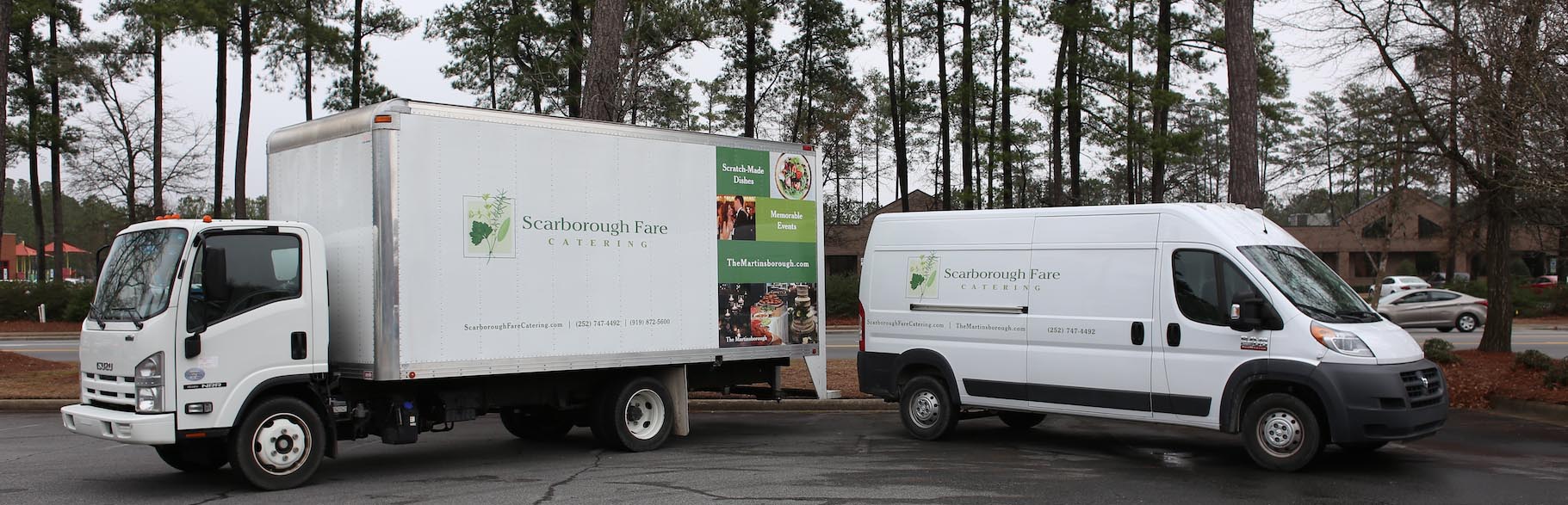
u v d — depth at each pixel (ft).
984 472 28.58
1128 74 97.35
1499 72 40.45
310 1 109.91
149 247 26.02
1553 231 52.80
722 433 38.01
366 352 27.07
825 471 28.81
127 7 114.32
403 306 27.17
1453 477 27.30
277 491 26.14
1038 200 152.05
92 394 26.48
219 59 117.39
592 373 33.17
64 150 128.06
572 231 30.83
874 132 154.71
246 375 25.58
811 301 37.81
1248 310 27.99
